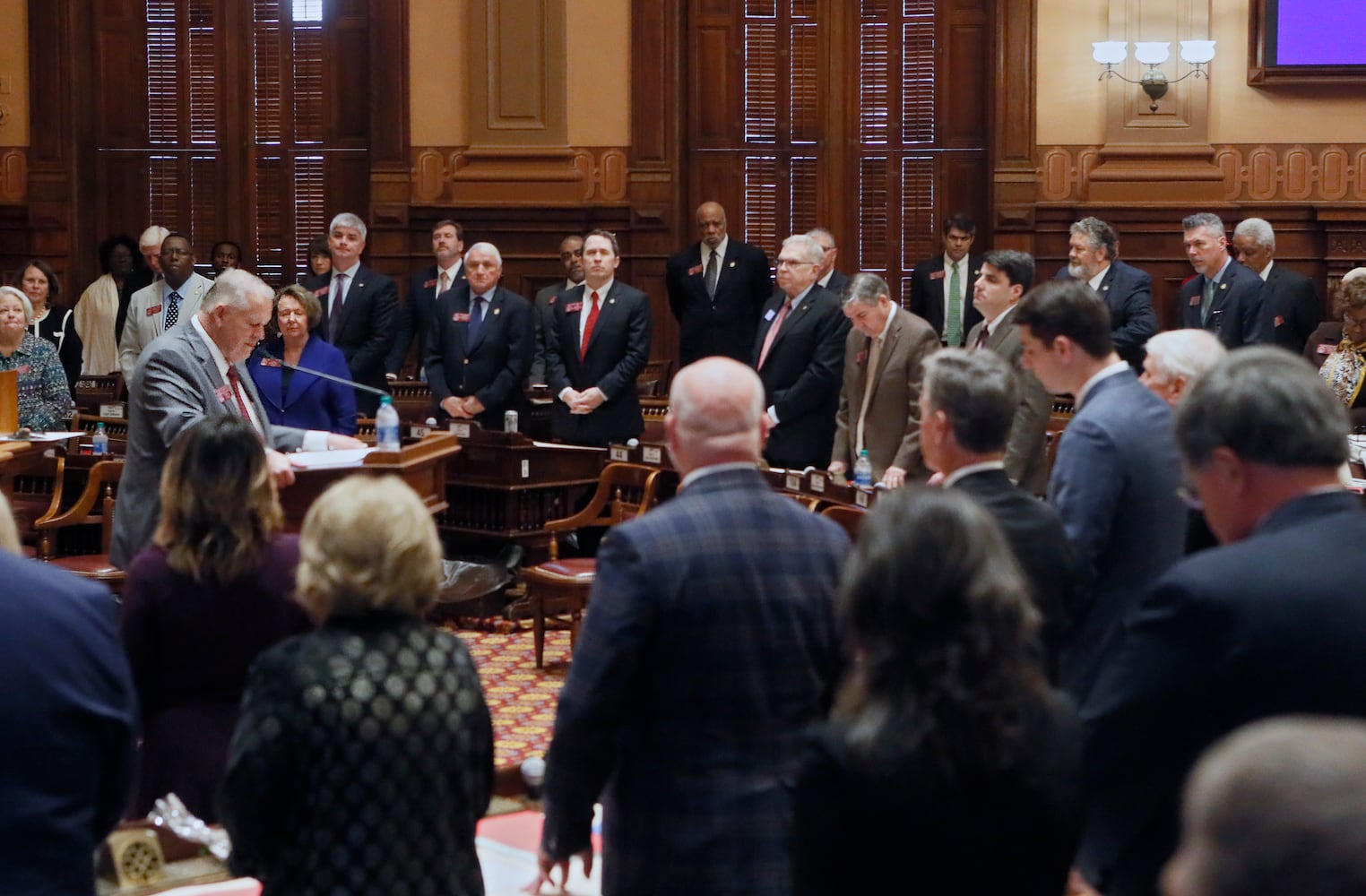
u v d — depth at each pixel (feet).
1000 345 16.33
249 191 36.47
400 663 7.84
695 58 34.99
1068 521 10.23
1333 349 21.98
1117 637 7.42
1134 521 10.37
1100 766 6.77
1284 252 32.91
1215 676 6.35
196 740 10.05
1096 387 10.79
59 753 7.00
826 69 34.96
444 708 7.87
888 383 18.38
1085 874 7.22
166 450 14.56
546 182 34.71
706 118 35.17
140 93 36.45
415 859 7.75
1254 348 7.12
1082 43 33.06
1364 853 2.98
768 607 8.06
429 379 25.14
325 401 20.84
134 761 7.47
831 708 8.39
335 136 36.09
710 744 8.00
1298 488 6.70
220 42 36.22
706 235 29.99
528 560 23.45
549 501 23.40
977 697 5.78
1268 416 6.68
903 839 5.77
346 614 7.92
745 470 8.42
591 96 34.63
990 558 5.98
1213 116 32.91
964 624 5.87
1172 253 33.06
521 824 10.55
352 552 7.87
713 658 7.98
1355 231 32.50
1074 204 33.14
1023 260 16.31
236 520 10.00
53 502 20.80
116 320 33.40
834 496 18.29
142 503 14.60
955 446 9.52
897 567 5.95
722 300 29.89
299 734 7.64
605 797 8.62
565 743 7.96
